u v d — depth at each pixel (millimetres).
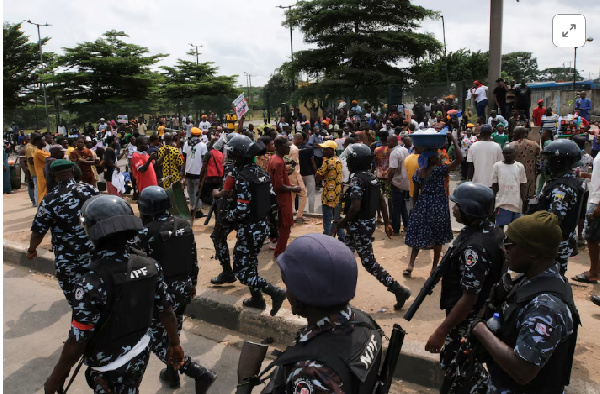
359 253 4910
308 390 1382
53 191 4148
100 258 2477
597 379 3551
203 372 3498
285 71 41625
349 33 38750
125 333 2480
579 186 3949
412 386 3848
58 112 36906
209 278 6125
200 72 50125
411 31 39656
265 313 4891
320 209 10195
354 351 1481
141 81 44500
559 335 1854
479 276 2795
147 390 3924
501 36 18156
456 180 13969
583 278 5566
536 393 1976
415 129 12766
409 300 5195
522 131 7238
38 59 51000
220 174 9156
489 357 2168
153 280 2625
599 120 19438
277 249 6000
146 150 9414
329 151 6988
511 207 6047
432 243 5508
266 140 8227
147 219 3668
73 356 2369
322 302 1503
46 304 5852
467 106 21703
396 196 7633
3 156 13578
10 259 7547
